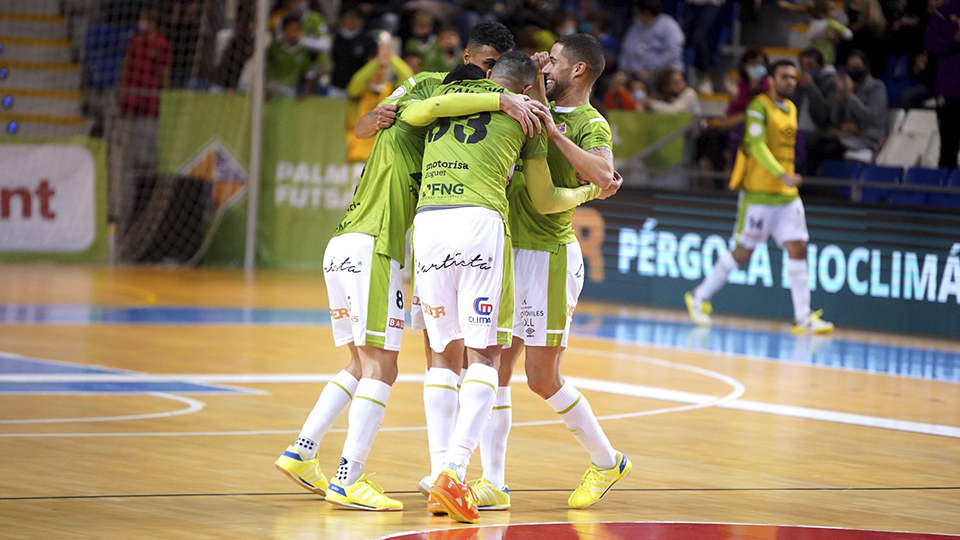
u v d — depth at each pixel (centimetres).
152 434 1463
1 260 3691
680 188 3300
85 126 4212
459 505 1073
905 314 2938
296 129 3872
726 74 3875
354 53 3853
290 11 3972
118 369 1998
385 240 1154
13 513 1050
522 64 1155
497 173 1129
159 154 3881
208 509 1100
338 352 2295
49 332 2416
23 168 3709
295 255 3919
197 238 3878
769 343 2692
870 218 2991
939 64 3066
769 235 2978
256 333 2527
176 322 2652
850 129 3253
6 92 4197
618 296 3412
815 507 1197
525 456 1424
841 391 2056
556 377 1191
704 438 1585
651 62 3684
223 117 3866
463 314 1123
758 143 2827
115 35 4253
